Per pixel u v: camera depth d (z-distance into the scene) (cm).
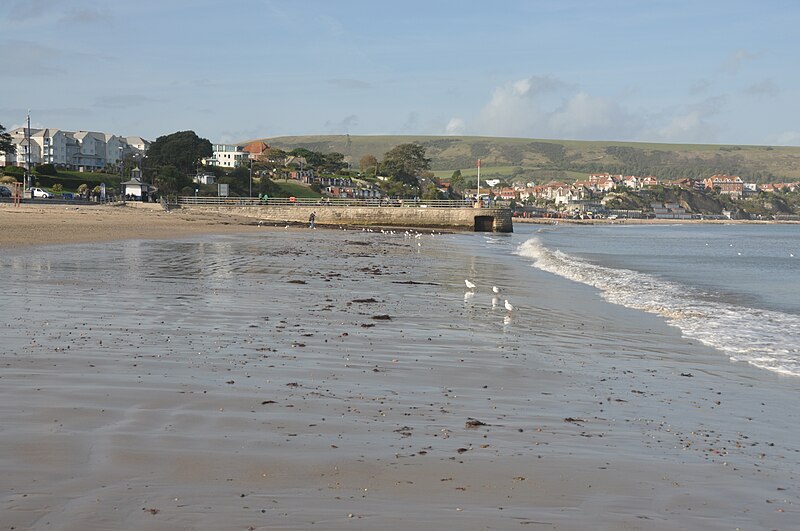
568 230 15750
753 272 3984
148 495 633
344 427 872
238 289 2269
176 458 729
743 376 1299
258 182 17288
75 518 579
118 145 19888
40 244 3734
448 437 856
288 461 740
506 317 1927
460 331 1666
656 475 761
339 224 10781
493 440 854
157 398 952
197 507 614
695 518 650
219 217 9850
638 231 16500
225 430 830
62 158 17625
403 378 1161
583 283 2972
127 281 2327
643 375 1286
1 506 595
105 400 929
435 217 10681
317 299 2123
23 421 823
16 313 1595
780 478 770
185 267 2938
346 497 657
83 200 10556
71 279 2300
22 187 10894
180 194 14138
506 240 7856
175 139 17050
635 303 2330
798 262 5047
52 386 986
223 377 1092
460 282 2853
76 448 741
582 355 1451
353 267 3391
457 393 1083
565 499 680
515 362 1341
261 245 4794
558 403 1056
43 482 650
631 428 943
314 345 1395
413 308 2027
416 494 673
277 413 915
